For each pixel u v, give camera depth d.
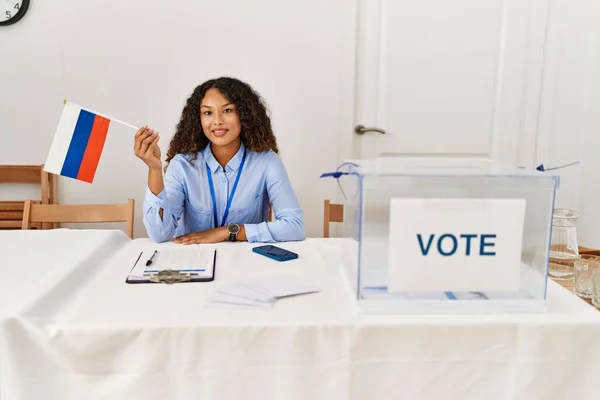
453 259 0.91
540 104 2.61
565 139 2.66
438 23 2.48
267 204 1.72
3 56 2.28
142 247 1.35
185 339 0.86
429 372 0.89
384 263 0.91
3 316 0.85
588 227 2.73
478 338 0.89
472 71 2.54
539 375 0.90
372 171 0.91
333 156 2.52
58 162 1.32
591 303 1.10
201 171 1.59
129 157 2.42
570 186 2.70
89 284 1.06
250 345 0.87
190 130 1.60
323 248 1.35
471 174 0.89
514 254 0.92
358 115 2.53
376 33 2.46
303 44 2.41
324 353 0.88
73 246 1.30
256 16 2.37
